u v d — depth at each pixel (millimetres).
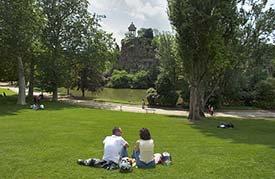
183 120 33875
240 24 37812
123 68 145000
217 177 9625
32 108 38000
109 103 58312
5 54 40844
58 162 11242
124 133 20922
